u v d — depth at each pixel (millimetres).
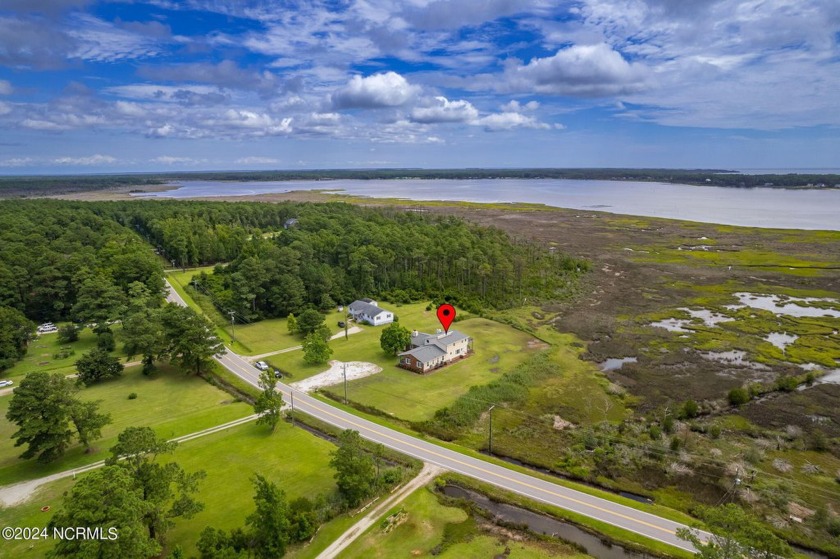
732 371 81562
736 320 106875
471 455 56562
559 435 62406
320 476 52125
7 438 59750
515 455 57719
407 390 73625
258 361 85750
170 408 68625
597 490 50500
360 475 47531
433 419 65250
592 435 61219
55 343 91625
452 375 79125
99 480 35312
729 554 33875
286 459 55281
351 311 110812
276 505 40969
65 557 33781
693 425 64375
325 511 45562
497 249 135625
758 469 55094
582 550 42594
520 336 97875
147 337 78438
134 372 81062
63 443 54844
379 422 63719
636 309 115312
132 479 37969
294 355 88188
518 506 48344
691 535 37062
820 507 48781
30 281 101688
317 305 115625
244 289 106438
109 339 88125
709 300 121500
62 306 103062
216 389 74938
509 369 81625
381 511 46938
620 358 87625
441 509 47438
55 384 54438
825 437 61406
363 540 43188
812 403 70625
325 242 140500
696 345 92875
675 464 55875
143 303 97062
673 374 80688
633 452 58031
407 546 42750
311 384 75812
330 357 87062
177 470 43031
